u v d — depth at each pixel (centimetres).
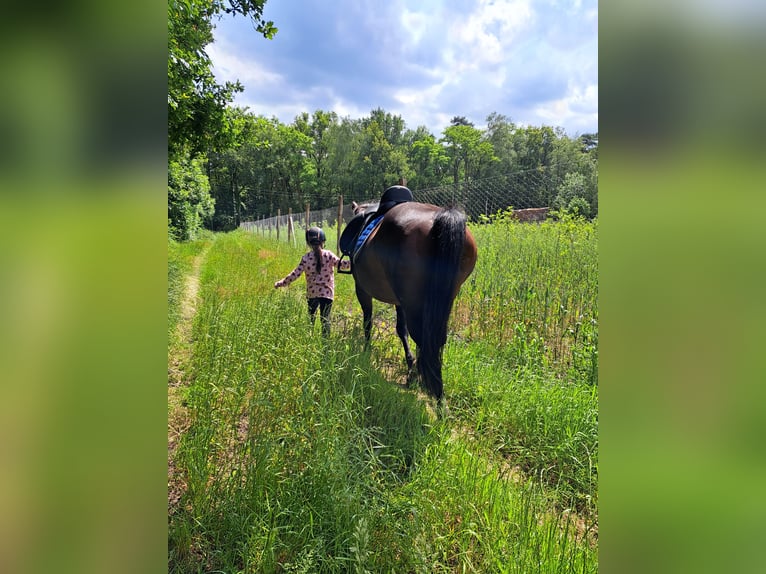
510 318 471
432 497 202
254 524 177
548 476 231
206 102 505
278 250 1202
